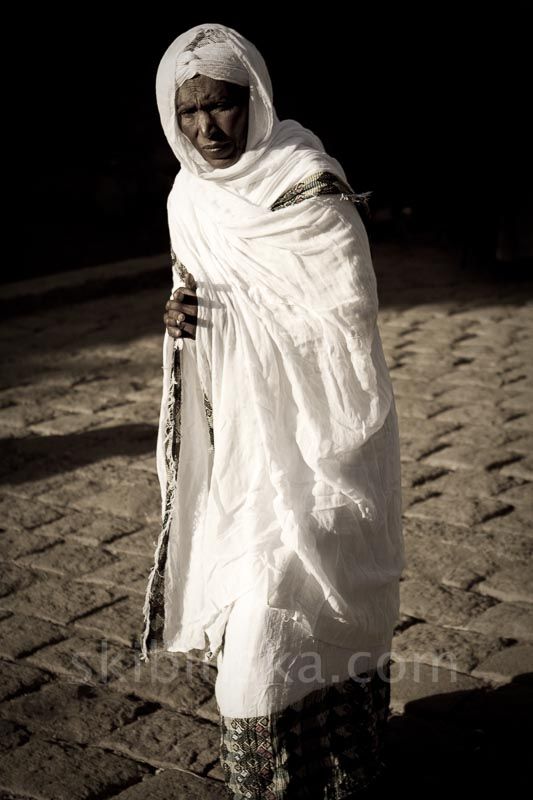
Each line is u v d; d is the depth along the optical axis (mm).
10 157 11930
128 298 8820
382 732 2672
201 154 2555
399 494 2660
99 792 2867
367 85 10008
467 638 3570
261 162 2508
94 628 3744
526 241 8766
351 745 2523
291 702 2365
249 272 2500
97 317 8211
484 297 8312
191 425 2666
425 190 10016
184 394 2641
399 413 5797
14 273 9469
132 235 10859
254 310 2492
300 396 2471
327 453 2457
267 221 2443
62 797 2840
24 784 2896
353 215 2480
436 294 8461
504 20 9016
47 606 3896
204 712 3246
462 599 3826
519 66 8969
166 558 2695
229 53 2430
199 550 2684
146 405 6156
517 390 6105
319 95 10375
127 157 11906
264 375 2484
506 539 4285
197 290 2529
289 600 2369
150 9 11852
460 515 4527
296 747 2404
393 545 2637
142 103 12078
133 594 3984
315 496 2453
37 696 3338
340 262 2439
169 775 2930
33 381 6648
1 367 6957
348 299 2447
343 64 10141
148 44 12055
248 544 2441
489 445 5297
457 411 5789
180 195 2609
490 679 3336
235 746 2408
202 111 2459
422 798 2773
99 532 4512
